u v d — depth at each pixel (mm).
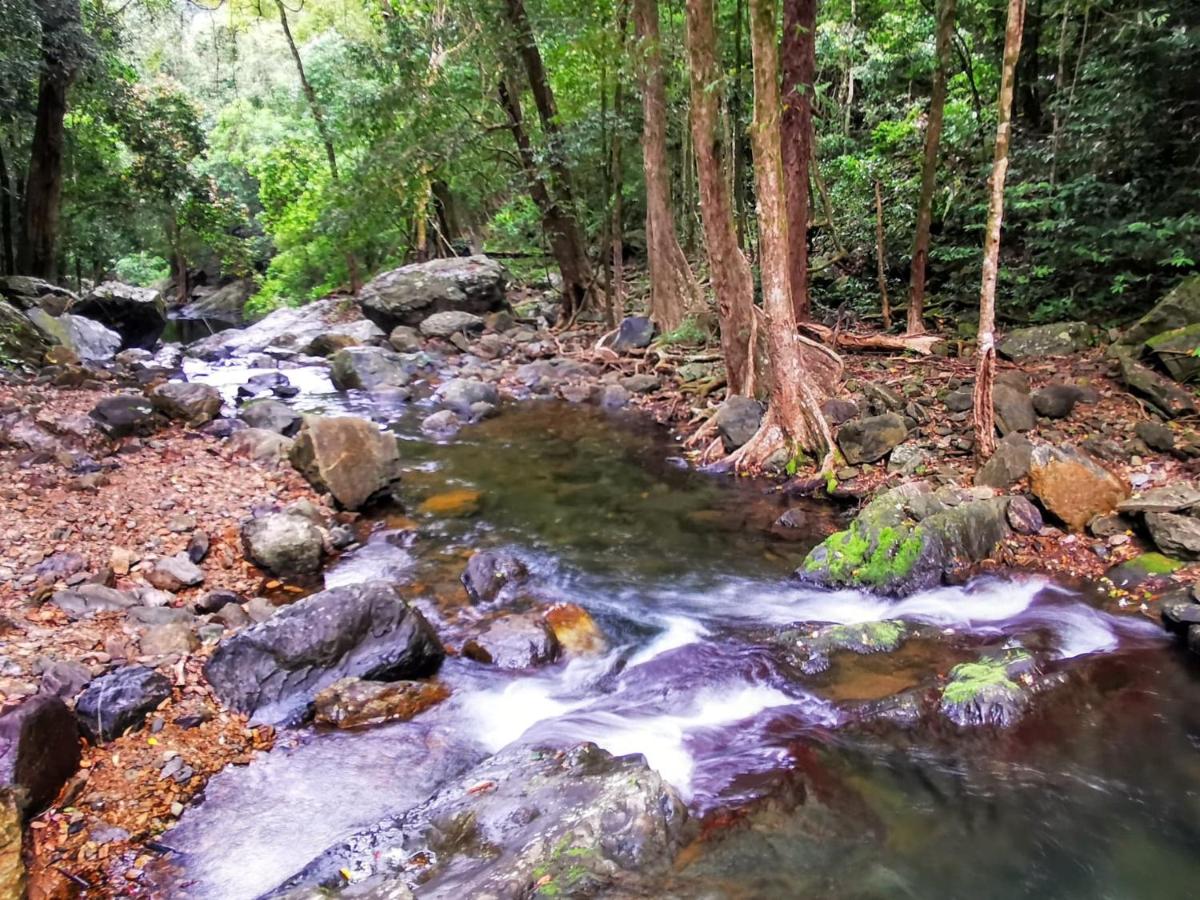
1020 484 7418
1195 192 9445
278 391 13602
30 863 3559
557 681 5426
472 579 6668
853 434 8836
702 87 9648
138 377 12828
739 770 4387
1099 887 3576
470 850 3674
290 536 6793
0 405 9188
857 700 4988
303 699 5008
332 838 3984
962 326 12156
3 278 15320
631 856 3613
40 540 6375
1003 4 14078
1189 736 4605
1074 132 11156
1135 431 7805
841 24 18500
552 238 18250
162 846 3873
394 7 18547
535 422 12078
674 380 13211
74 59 16438
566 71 16562
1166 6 9820
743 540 7676
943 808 4078
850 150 18250
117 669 4922
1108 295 11031
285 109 27984
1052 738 4605
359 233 20375
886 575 6531
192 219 23812
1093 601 6059
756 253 16000
